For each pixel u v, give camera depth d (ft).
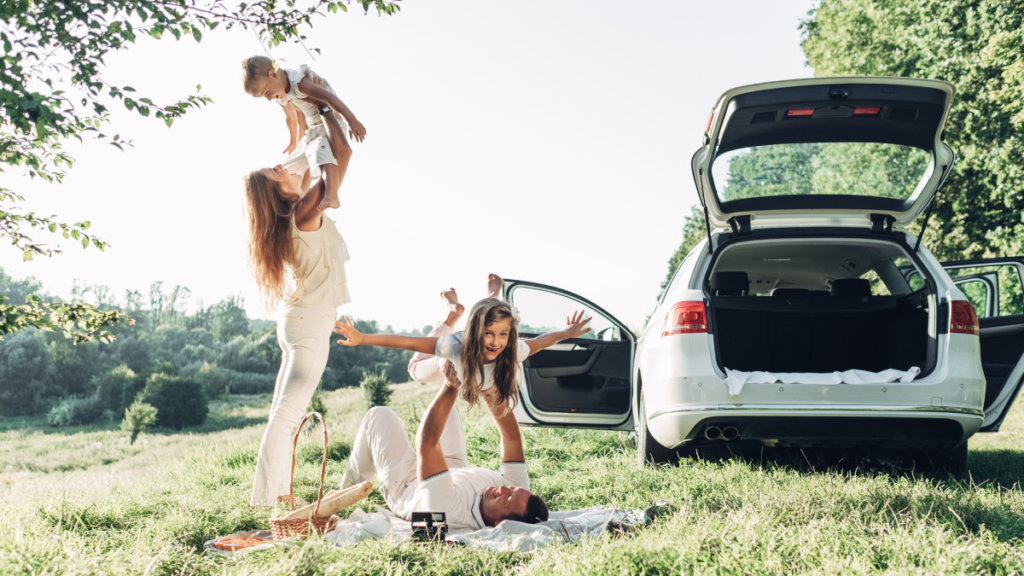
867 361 19.69
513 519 11.60
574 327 13.78
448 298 15.30
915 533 9.48
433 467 11.72
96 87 12.16
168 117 12.69
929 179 17.52
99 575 9.04
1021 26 46.42
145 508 14.89
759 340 19.77
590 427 21.98
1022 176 50.93
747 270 22.54
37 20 11.84
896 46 68.59
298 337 15.46
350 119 15.51
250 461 27.43
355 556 9.38
